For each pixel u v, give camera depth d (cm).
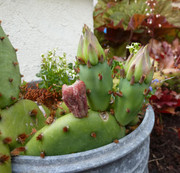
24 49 44
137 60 17
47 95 26
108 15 57
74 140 17
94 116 17
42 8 44
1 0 40
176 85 42
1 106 18
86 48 16
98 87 17
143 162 21
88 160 16
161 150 39
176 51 53
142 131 19
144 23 53
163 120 49
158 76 39
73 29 48
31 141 18
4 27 41
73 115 17
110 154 17
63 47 48
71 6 47
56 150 17
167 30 58
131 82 16
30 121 20
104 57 17
